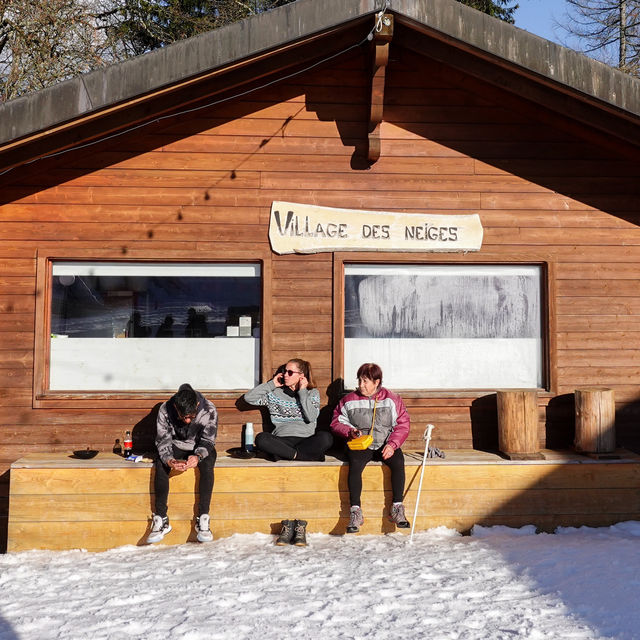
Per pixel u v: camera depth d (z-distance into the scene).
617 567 4.79
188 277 6.50
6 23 13.41
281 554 5.30
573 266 6.58
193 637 3.77
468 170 6.56
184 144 6.42
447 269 6.63
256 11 16.66
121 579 4.79
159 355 6.45
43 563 5.28
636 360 6.57
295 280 6.46
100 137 6.29
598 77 5.68
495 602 4.27
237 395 6.37
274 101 6.48
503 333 6.64
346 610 4.15
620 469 5.96
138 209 6.38
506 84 6.11
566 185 6.59
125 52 15.67
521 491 5.93
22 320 6.27
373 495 5.89
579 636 3.76
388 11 5.60
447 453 6.28
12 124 5.27
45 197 6.32
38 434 6.25
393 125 6.54
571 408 6.53
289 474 5.87
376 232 6.50
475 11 5.62
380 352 6.56
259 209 6.46
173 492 5.78
